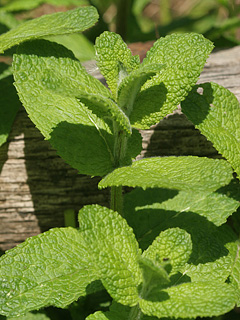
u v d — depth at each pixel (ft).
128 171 1.30
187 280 1.34
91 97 1.26
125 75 1.35
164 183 1.24
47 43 1.41
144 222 1.47
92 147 1.39
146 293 1.25
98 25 2.15
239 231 1.52
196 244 1.37
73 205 1.62
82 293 1.33
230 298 1.22
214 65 1.66
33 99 1.38
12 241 1.66
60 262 1.37
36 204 1.62
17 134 1.57
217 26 2.17
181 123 1.55
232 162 1.40
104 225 1.26
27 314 1.50
